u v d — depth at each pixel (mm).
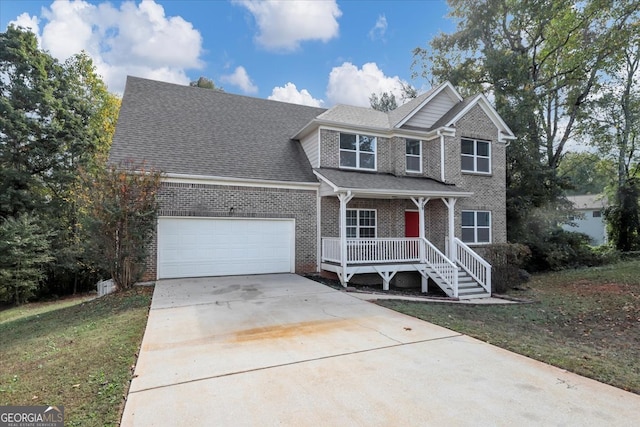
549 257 18297
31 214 15438
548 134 22719
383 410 3377
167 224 11281
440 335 5887
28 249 14234
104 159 10219
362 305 8109
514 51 22188
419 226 13898
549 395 3721
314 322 6617
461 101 16391
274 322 6586
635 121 22234
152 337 5672
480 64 22469
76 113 18734
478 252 14898
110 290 10352
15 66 16453
